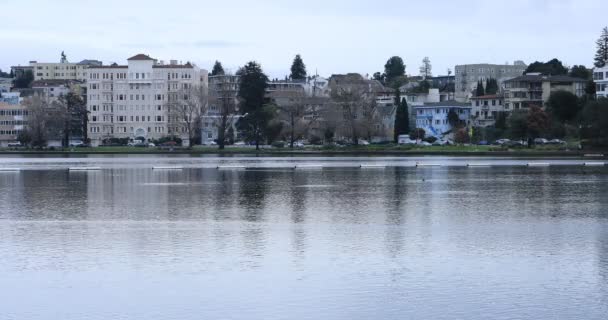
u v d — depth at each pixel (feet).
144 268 159.63
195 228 209.36
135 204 267.18
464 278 151.43
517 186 330.54
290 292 142.00
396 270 157.48
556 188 321.32
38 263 164.45
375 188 322.34
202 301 137.08
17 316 129.90
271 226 212.43
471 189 317.63
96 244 185.37
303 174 403.95
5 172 420.36
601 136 586.04
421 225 214.28
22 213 243.81
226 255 171.94
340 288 144.56
